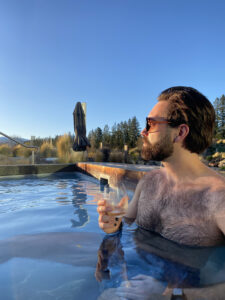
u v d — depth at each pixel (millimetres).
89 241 1310
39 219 1954
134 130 51906
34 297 767
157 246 1076
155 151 1115
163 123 1088
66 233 1496
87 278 886
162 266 932
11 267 991
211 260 940
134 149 21344
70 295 770
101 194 1325
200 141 1075
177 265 922
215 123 1141
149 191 1324
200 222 1028
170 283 805
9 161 10797
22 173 6250
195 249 1032
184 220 1086
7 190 3807
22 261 1053
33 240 1354
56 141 13352
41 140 16203
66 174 6684
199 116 1061
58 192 3578
